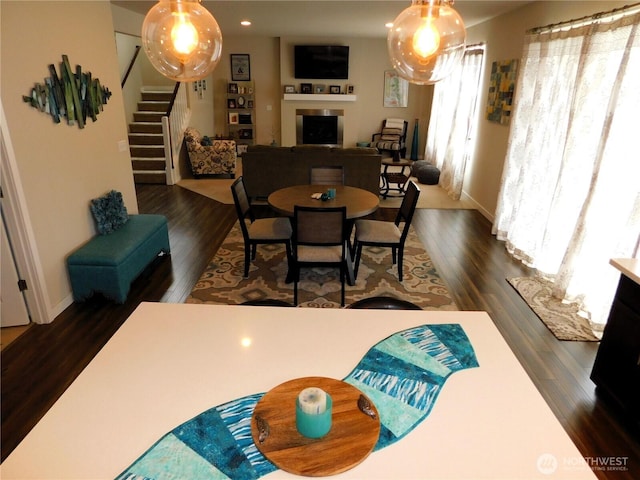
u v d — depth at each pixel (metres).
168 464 1.01
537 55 4.23
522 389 1.28
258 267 4.15
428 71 2.05
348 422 1.10
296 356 1.40
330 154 6.04
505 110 5.16
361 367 1.35
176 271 4.05
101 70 3.87
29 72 2.88
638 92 2.82
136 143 7.75
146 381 1.28
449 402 1.21
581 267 3.36
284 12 5.72
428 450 1.05
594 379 2.51
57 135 3.21
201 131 9.00
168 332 1.53
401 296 3.61
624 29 3.01
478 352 1.45
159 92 8.89
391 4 5.04
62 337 2.96
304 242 3.32
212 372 1.32
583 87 3.39
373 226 3.91
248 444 1.06
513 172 4.71
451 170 7.11
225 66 9.50
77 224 3.51
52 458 1.03
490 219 5.71
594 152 3.38
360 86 9.48
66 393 1.23
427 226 5.45
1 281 2.96
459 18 1.96
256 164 6.09
